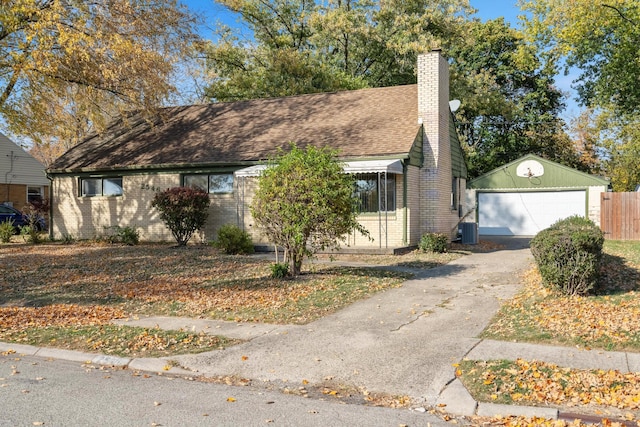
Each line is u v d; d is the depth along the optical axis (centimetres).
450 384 568
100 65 1858
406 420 489
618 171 3338
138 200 2142
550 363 614
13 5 1752
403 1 3228
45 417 486
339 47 3444
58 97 2005
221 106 2427
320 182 1151
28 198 3412
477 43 3734
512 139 3691
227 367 648
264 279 1225
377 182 1769
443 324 821
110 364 678
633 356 633
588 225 1049
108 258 1620
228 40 3550
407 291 1089
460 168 2242
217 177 2009
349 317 880
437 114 1842
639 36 2703
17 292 1146
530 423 478
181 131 2277
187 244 1997
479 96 3278
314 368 635
